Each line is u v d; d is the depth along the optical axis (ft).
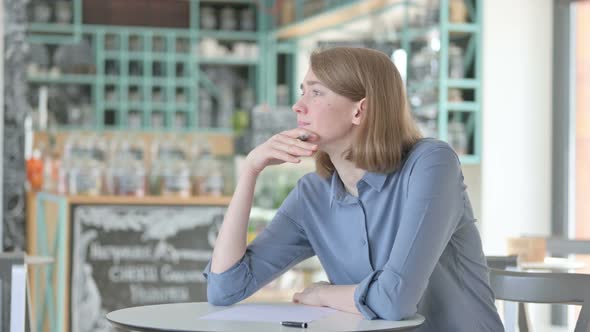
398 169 7.23
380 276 6.74
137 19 32.91
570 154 22.58
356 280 7.45
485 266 7.55
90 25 32.35
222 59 33.27
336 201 7.45
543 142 22.79
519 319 9.39
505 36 22.66
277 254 7.72
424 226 6.87
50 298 17.71
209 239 16.74
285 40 32.58
